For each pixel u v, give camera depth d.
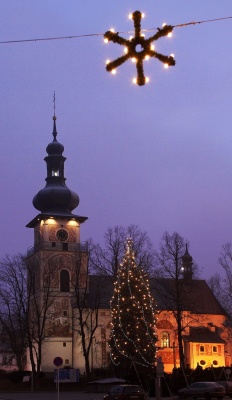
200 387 51.56
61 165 112.31
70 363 98.94
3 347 105.69
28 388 81.38
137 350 65.12
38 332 86.19
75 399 56.00
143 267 78.88
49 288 93.81
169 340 105.44
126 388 42.56
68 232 106.31
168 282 108.94
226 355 110.75
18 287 87.25
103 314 101.00
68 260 103.56
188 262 114.31
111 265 80.69
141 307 68.06
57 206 109.38
